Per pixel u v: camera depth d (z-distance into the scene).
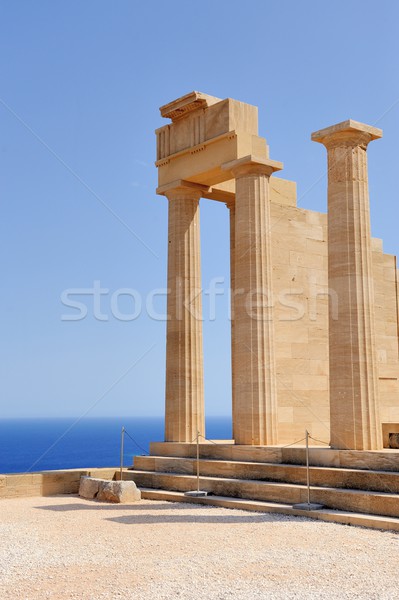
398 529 15.09
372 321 20.02
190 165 25.31
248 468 20.52
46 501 21.62
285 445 22.19
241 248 23.02
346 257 20.05
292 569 11.84
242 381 22.38
